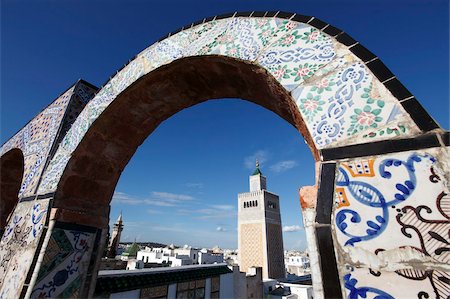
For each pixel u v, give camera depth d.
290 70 1.88
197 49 2.53
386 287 1.07
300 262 71.31
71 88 4.03
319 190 1.38
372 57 1.61
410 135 1.29
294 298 21.75
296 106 1.74
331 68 1.72
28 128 4.46
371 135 1.39
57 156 3.22
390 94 1.44
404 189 1.20
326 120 1.56
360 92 1.53
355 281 1.13
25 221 3.00
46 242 2.57
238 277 15.43
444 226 1.06
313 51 1.87
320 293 1.17
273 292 21.98
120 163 3.36
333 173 1.40
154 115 3.26
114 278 7.91
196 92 3.03
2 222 4.59
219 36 2.48
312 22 2.01
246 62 2.15
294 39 2.01
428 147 1.23
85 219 2.96
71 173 2.96
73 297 2.65
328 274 1.19
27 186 3.45
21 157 4.64
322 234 1.27
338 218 1.28
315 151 1.66
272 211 37.91
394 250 1.11
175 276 10.57
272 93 2.17
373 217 1.21
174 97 3.08
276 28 2.17
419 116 1.31
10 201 4.75
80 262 2.80
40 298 2.38
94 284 2.88
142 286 8.47
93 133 3.00
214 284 12.92
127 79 2.98
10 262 2.78
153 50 2.96
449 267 0.99
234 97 2.93
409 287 1.03
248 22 2.38
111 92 3.06
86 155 3.04
